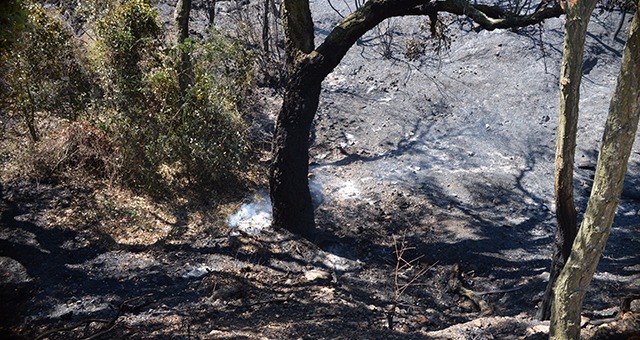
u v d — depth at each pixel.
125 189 8.64
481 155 10.33
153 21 8.97
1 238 7.38
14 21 5.59
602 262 7.84
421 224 8.80
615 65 12.07
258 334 5.80
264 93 12.00
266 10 12.09
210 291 6.94
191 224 8.37
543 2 7.07
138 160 8.71
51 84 8.78
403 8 7.41
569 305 4.75
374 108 11.61
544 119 11.00
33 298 6.60
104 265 7.33
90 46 9.34
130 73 8.82
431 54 12.85
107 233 7.87
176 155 8.97
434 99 11.70
